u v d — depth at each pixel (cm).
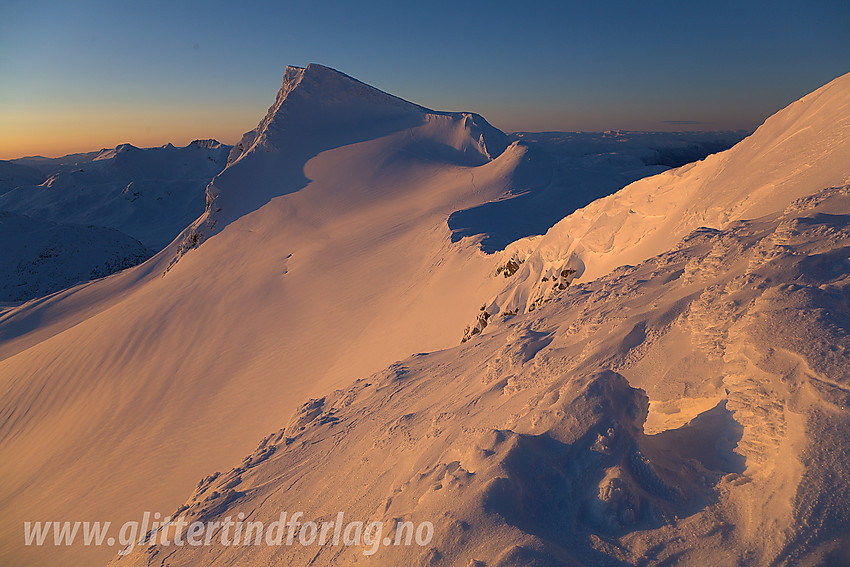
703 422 438
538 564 297
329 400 1191
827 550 272
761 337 402
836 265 479
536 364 680
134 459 2384
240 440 2220
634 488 351
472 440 546
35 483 2573
